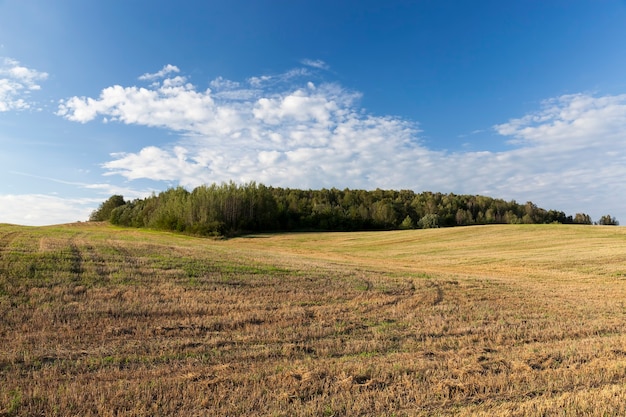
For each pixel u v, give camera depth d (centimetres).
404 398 655
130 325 1054
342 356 888
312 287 1725
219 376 730
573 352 914
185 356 849
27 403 616
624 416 591
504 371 786
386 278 2095
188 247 3331
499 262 3556
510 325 1198
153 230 8194
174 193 9306
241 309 1287
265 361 835
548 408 614
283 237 7069
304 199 10519
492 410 614
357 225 9588
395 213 10419
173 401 627
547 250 4100
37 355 807
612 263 3091
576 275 2705
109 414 586
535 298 1695
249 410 611
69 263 1798
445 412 611
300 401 641
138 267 1869
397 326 1159
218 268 2014
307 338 1018
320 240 6581
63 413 589
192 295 1427
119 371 749
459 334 1094
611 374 757
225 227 7350
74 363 778
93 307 1187
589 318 1334
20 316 1057
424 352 910
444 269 3152
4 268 1545
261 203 8831
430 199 11350
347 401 638
